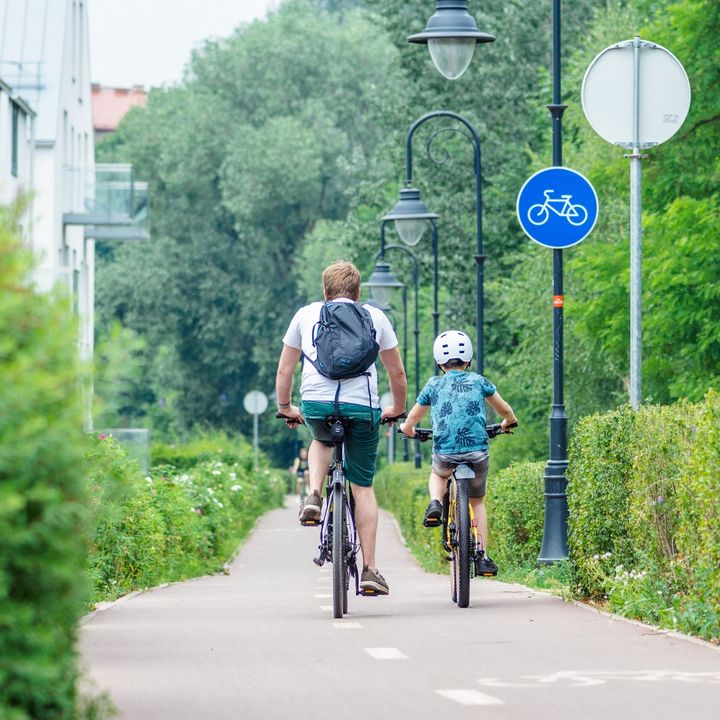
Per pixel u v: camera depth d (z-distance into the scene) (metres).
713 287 97.31
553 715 23.16
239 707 24.11
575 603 43.09
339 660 30.25
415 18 178.88
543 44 179.12
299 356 39.72
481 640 33.66
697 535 34.09
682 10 99.31
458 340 44.53
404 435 46.16
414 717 22.98
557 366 56.84
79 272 169.25
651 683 26.66
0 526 15.16
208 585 65.25
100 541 51.59
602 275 108.62
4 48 161.50
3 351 15.32
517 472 63.19
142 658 31.09
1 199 16.77
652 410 38.81
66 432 15.83
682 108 49.50
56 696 16.77
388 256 178.50
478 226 82.44
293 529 148.00
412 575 73.69
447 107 176.12
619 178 104.50
